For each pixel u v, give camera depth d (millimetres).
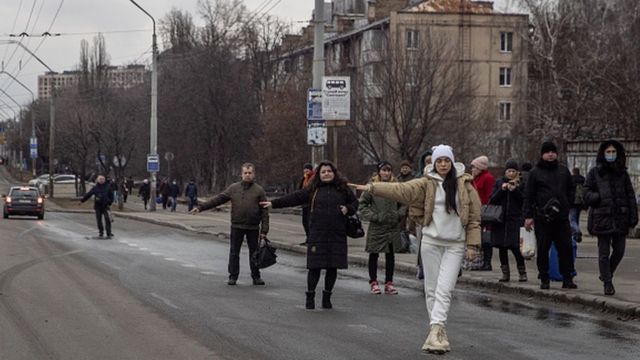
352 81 57750
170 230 36031
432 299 10719
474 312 13750
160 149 78750
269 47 80312
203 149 78188
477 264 18469
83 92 88312
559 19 54469
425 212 10570
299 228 35188
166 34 79812
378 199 15625
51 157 73562
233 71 77625
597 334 11836
